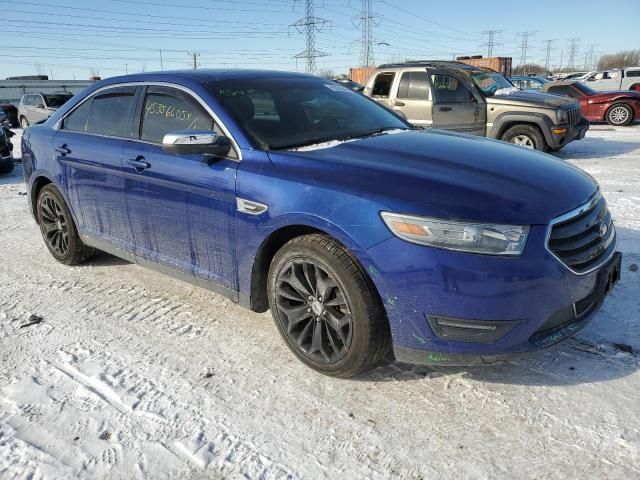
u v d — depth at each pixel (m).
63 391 2.87
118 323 3.64
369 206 2.54
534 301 2.42
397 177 2.65
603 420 2.48
